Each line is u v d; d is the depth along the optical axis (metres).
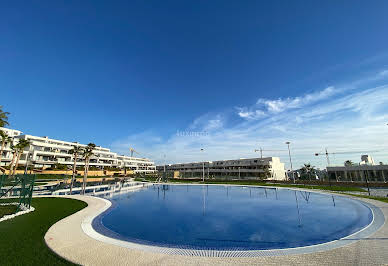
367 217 11.73
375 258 5.80
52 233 8.32
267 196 24.08
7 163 49.03
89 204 16.19
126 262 5.75
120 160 92.94
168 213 15.34
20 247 6.67
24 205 14.13
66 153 64.31
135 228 11.19
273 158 62.22
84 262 5.69
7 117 29.00
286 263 5.64
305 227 11.12
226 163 73.81
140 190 32.09
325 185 35.22
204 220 13.20
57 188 28.31
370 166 35.16
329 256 6.04
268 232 10.43
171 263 5.71
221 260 5.90
